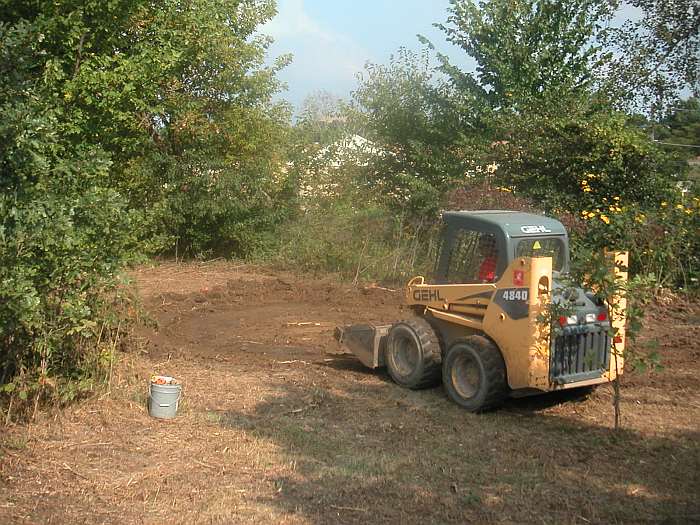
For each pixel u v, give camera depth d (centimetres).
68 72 1006
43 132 687
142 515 551
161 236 959
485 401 781
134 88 1077
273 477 623
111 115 1056
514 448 698
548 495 594
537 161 1675
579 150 1658
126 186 1723
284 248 1841
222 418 768
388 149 1939
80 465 639
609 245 1430
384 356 927
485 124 1852
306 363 997
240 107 1931
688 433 744
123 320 928
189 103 1783
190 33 1288
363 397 852
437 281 877
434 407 820
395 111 1936
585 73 1936
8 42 686
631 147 1606
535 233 796
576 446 705
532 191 1653
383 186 1938
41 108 734
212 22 1334
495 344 789
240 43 1902
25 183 682
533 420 782
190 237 1884
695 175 1717
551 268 756
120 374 884
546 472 642
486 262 821
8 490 586
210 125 1877
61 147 839
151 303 1379
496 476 633
